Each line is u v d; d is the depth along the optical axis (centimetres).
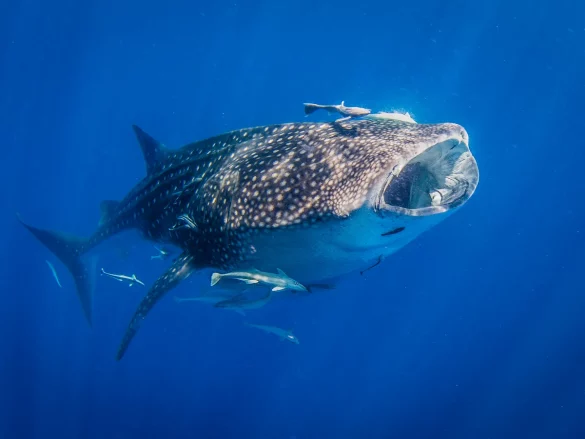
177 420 1828
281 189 383
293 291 457
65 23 2262
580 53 2122
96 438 1755
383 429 1916
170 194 565
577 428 1966
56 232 843
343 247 368
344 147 375
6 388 1950
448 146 341
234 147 498
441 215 316
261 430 1869
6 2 2119
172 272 473
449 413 2014
